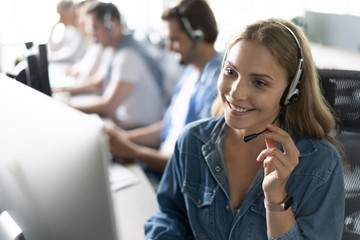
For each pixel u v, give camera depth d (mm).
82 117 760
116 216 783
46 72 1528
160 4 4133
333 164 1053
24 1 3572
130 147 1871
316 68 1145
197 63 2027
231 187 1144
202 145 1196
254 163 1126
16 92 831
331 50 2049
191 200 1183
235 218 1106
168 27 2039
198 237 1171
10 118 828
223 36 3367
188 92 2061
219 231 1140
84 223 788
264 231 1079
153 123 2746
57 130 756
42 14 3652
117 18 2779
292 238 993
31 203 835
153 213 1407
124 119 2695
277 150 934
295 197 1046
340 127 1193
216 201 1145
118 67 2732
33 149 791
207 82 1830
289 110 1096
